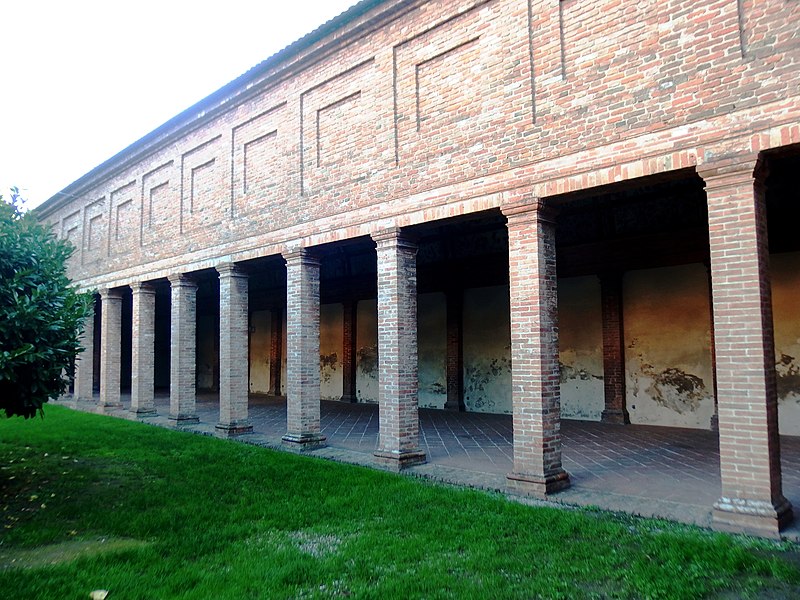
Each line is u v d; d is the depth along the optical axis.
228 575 5.10
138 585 4.88
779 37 6.11
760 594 4.62
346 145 10.90
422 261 17.77
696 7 6.67
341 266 20.25
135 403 17.42
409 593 4.72
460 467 9.47
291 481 8.55
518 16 8.23
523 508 6.92
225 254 13.78
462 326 17.08
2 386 8.17
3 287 7.86
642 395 13.48
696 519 6.48
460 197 8.84
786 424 11.44
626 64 7.18
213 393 25.30
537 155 7.93
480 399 16.59
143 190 17.56
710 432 12.11
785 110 6.01
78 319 9.07
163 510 7.18
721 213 6.33
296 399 11.69
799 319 11.33
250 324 25.16
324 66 11.39
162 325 29.89
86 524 6.69
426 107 9.51
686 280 12.89
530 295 7.95
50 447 11.89
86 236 21.17
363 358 19.91
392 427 9.72
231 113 13.88
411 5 9.66
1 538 6.23
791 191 11.11
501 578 4.99
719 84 6.44
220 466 9.72
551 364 7.99
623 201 13.18
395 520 6.63
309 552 5.72
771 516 5.84
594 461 9.55
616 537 5.95
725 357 6.22
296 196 11.88
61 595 4.68
